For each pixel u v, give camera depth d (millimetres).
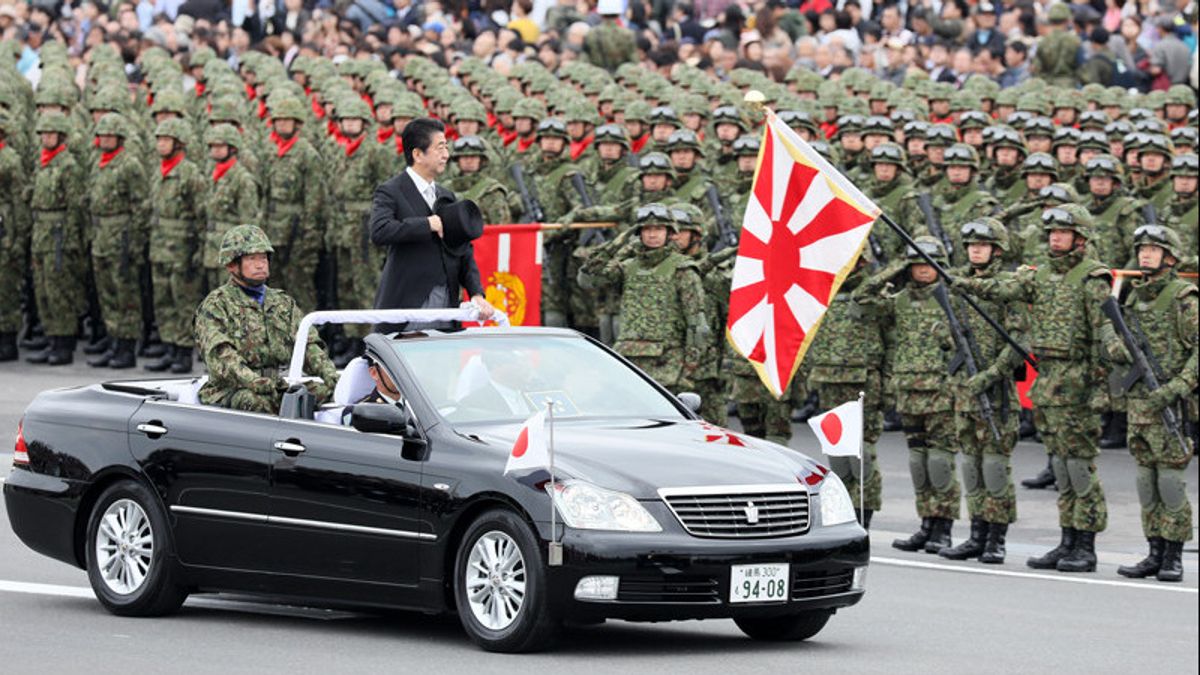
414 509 34594
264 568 36281
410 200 45281
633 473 33719
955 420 49562
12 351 79688
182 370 76500
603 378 37875
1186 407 48625
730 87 81750
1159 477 47406
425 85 85375
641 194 65938
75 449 38250
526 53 94250
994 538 49438
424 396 35688
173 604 37406
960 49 91938
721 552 33312
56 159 77500
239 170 74125
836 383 51688
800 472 35125
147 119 86625
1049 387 48312
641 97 80375
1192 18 90312
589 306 70000
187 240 75312
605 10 94438
